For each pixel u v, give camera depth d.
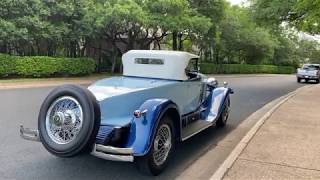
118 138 5.70
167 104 6.06
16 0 22.58
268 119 10.83
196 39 37.94
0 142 7.58
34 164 6.39
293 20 23.12
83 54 31.59
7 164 6.32
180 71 7.59
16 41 23.23
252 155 6.97
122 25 28.19
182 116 7.77
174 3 29.70
